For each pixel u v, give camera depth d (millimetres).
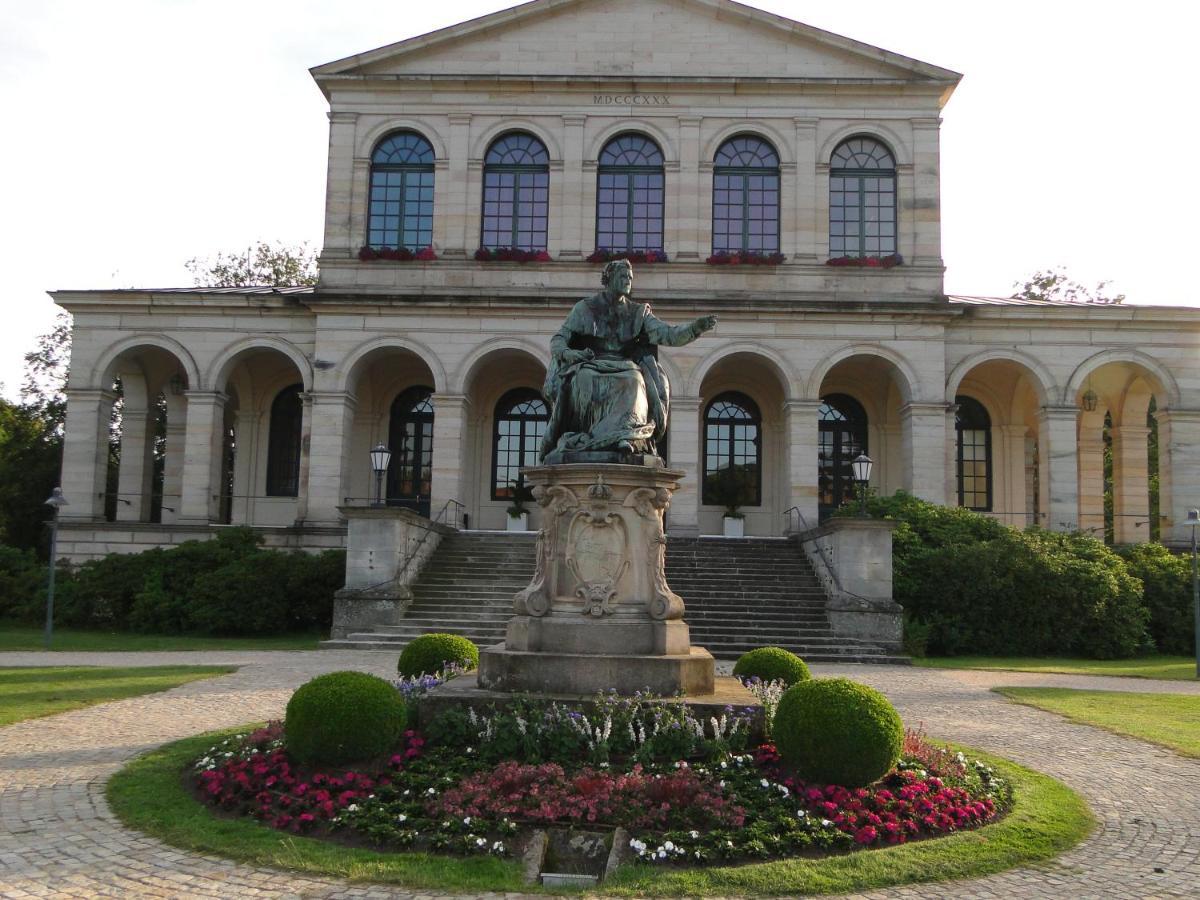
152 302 31344
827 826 7441
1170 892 6590
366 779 8125
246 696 14234
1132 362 30969
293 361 32156
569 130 32250
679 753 8602
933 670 19797
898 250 31562
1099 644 24062
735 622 22297
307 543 29531
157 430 44656
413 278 31531
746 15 32281
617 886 6387
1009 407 34969
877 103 32219
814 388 30250
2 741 10812
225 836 7289
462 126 32375
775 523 33750
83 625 26672
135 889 6289
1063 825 7992
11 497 37688
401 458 34375
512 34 32781
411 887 6332
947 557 24141
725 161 32438
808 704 8273
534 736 8648
